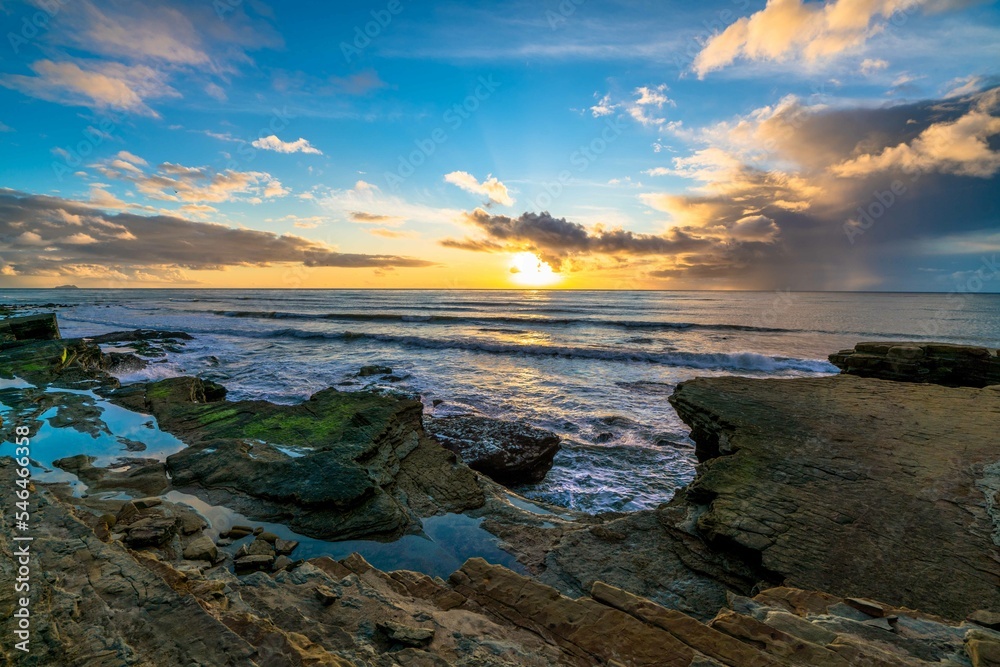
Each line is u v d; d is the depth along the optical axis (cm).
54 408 1133
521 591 471
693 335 4188
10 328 2119
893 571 503
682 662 351
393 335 3956
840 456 721
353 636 377
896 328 4572
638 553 639
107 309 7325
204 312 6619
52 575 383
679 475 1148
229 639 318
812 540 560
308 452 913
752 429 826
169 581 423
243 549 607
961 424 812
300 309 7325
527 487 1075
